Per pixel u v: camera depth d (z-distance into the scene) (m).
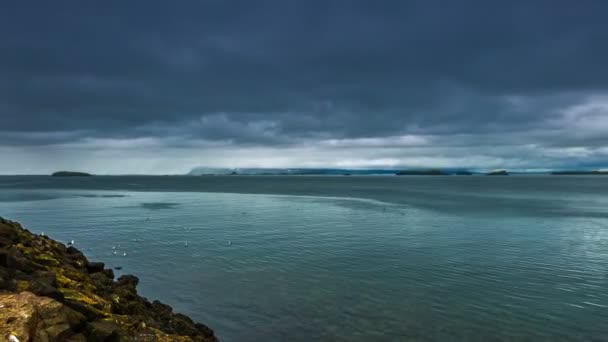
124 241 35.28
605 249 31.69
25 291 9.52
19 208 65.69
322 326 16.81
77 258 20.36
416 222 47.56
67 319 8.90
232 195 105.06
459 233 39.38
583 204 72.94
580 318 17.80
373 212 59.19
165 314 15.54
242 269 25.62
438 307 19.00
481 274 24.48
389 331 16.36
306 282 22.86
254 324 17.00
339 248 32.12
